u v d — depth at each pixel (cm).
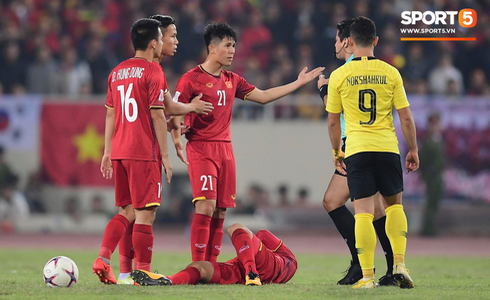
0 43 6153
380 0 6444
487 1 6388
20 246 4444
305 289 1819
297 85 2427
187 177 5541
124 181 2075
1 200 5369
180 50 6194
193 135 2262
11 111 5359
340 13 6381
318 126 5438
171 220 5619
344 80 1886
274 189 5444
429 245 4709
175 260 3456
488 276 2647
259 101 2402
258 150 5453
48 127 5353
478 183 5197
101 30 6288
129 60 2064
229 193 2281
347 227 2134
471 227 5259
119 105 2044
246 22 6419
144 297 1656
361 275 2095
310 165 5434
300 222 5403
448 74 5834
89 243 4684
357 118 1872
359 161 1853
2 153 5347
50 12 6512
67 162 5359
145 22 2067
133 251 2166
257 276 1980
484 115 5128
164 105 2083
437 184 5097
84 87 5722
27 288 1881
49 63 5828
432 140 5091
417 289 1839
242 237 2011
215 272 1998
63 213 5391
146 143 2011
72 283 1936
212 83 2270
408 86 5788
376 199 2066
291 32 6462
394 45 6200
